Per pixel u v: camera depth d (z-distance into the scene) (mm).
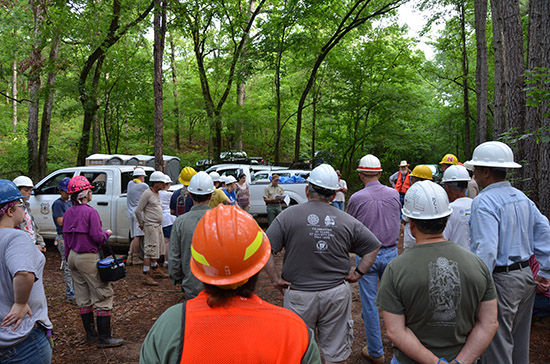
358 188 21297
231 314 1290
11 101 32031
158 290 6395
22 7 13453
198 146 30781
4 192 2461
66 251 4383
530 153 6477
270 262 3025
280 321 1317
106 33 14703
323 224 2986
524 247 2895
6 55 14141
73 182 4246
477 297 1982
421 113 22953
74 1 13930
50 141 27016
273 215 10156
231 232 1320
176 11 13984
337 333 3041
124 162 12117
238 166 13641
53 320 5137
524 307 2996
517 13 7117
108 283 4398
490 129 25422
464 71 20859
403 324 2012
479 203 2850
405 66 20734
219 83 21844
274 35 18094
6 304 2414
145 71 20031
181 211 6688
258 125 22344
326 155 21953
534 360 3758
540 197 5133
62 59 15648
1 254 2406
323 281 2980
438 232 2084
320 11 17812
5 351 2369
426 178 5391
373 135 21141
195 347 1238
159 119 10875
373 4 18047
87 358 4141
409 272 2000
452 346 1979
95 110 17312
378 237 3791
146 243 6641
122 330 4883
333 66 20078
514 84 7125
